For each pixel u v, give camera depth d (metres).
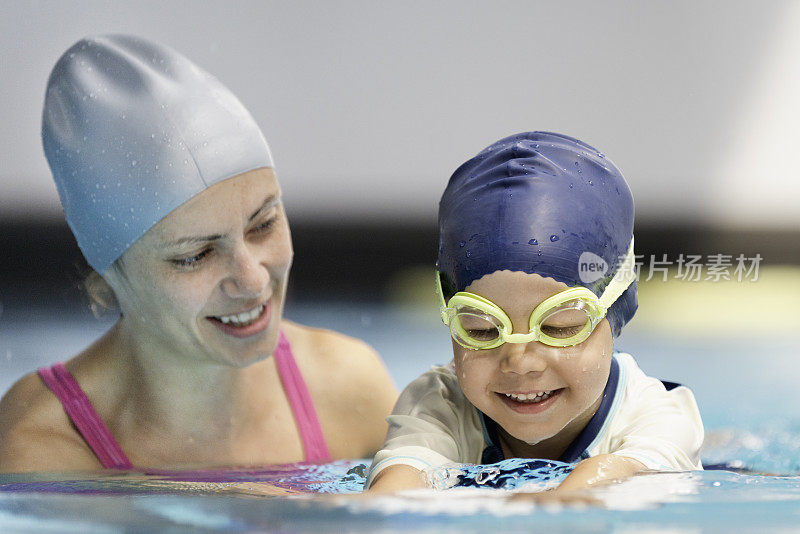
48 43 24.30
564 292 5.47
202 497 5.23
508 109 30.25
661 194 29.36
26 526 4.36
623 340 16.08
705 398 11.43
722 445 8.56
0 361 13.71
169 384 7.43
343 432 8.18
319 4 29.77
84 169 7.04
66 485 6.23
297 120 30.52
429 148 30.80
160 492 5.80
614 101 29.42
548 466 5.68
